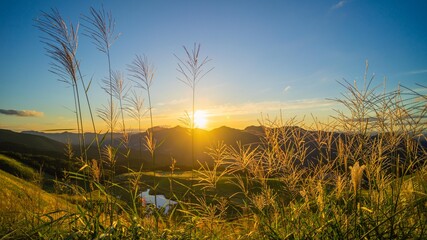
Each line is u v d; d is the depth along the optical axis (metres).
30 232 3.19
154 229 3.31
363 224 2.42
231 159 2.98
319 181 2.80
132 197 3.32
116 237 2.98
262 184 2.90
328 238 2.61
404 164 2.46
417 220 2.43
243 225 3.16
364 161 2.67
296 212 2.88
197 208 3.30
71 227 3.31
